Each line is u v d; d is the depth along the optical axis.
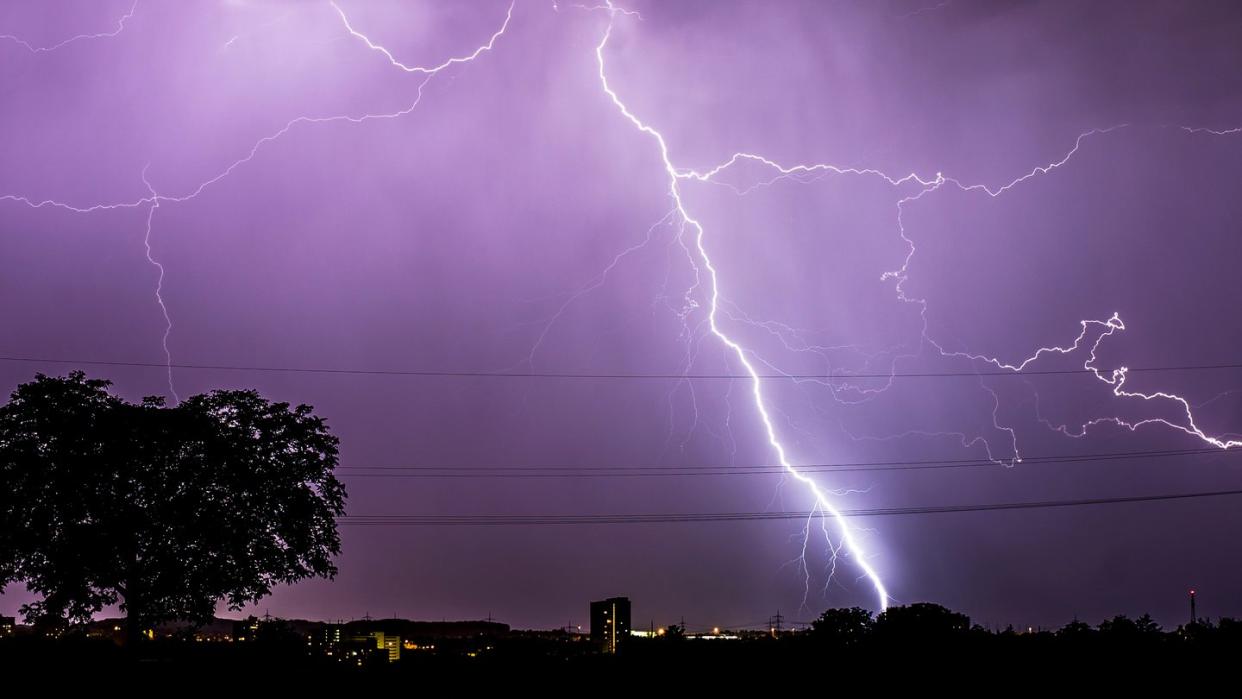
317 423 30.66
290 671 31.53
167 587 26.88
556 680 32.50
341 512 30.33
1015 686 28.81
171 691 26.98
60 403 27.55
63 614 27.02
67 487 26.38
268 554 28.36
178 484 27.44
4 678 26.03
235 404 29.69
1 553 26.06
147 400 28.69
